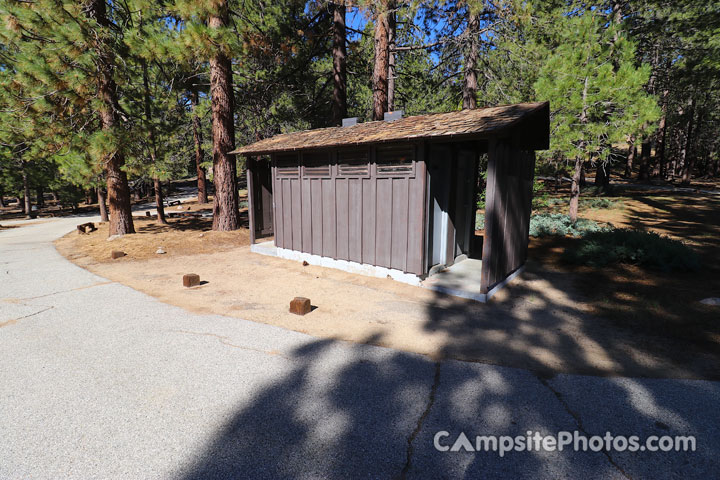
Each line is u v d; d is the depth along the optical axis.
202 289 7.03
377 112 14.02
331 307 6.00
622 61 10.75
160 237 12.09
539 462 2.65
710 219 13.22
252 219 10.62
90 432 3.02
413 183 6.88
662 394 3.47
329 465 2.63
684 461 2.64
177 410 3.30
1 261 9.79
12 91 10.26
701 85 16.78
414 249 7.04
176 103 15.99
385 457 2.70
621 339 4.67
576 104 10.14
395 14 14.98
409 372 3.93
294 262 9.28
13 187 27.81
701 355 4.18
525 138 7.23
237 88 17.28
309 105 18.28
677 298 5.96
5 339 4.84
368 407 3.31
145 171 11.63
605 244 8.57
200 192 28.27
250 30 12.55
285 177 9.43
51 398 3.51
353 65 18.98
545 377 3.80
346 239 8.21
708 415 3.15
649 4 16.05
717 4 14.42
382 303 6.18
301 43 16.17
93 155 10.05
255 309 5.91
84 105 10.46
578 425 3.05
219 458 2.71
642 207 16.20
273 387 3.66
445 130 6.05
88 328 5.18
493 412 3.23
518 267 7.80
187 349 4.52
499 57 14.72
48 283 7.49
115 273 8.30
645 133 10.42
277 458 2.70
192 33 9.49
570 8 15.30
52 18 9.12
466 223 8.84
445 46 15.12
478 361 4.17
